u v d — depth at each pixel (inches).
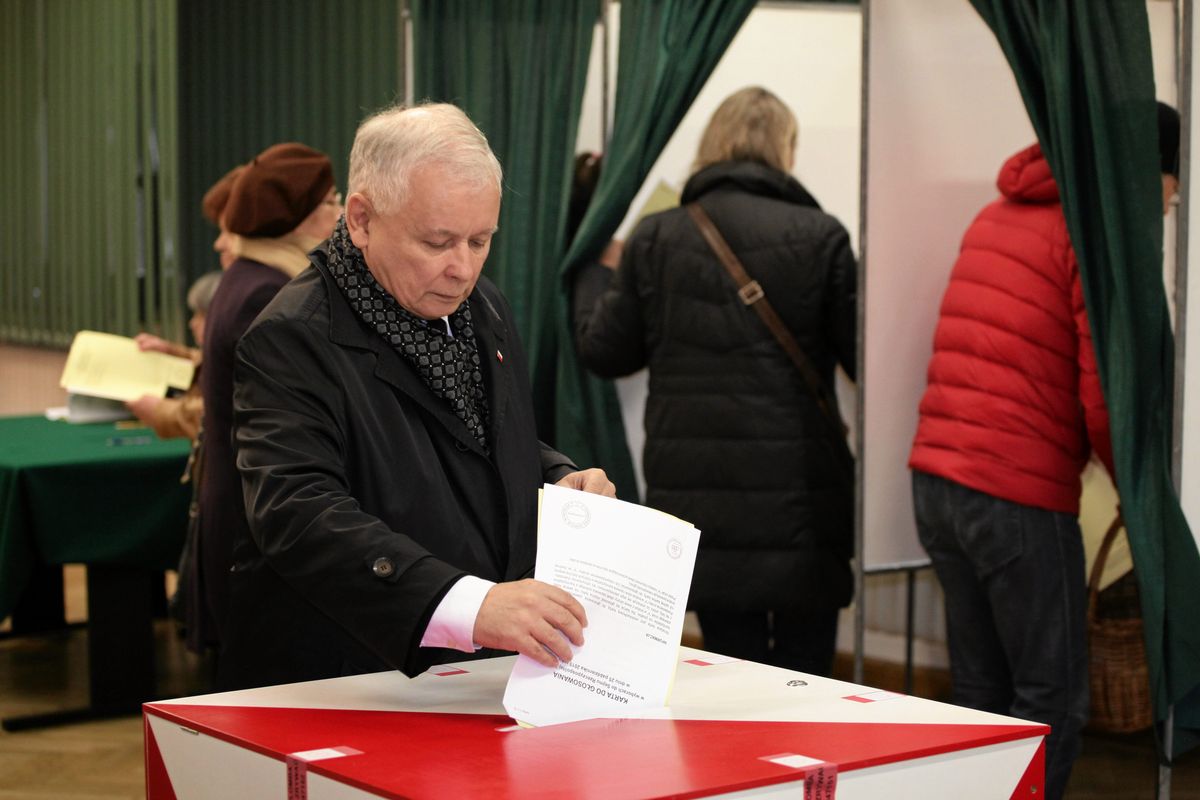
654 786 42.4
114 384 150.3
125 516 145.2
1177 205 98.3
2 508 140.5
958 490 104.1
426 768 44.6
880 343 117.7
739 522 117.6
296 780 46.0
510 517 64.7
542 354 136.5
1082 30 95.6
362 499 60.9
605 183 129.5
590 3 132.5
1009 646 103.4
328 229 111.1
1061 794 102.4
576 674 51.7
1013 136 121.3
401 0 142.5
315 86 204.4
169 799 53.1
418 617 52.4
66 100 257.3
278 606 63.0
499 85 138.2
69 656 180.7
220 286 107.7
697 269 117.3
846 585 121.0
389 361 62.0
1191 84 95.8
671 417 119.6
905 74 115.7
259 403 60.0
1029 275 102.0
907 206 117.3
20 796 126.3
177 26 225.5
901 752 46.8
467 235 58.4
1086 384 97.9
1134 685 132.6
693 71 126.6
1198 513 97.8
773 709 53.2
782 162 120.4
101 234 249.4
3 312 282.4
